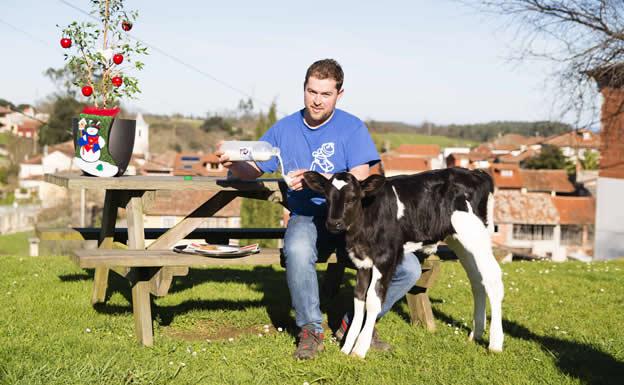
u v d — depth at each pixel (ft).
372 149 15.61
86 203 135.54
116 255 14.30
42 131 273.33
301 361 14.15
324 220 15.80
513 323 18.94
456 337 16.79
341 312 19.58
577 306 21.85
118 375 12.59
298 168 15.79
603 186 94.53
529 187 180.65
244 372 13.38
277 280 24.73
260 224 102.27
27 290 21.06
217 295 21.58
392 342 16.29
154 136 300.20
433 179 15.60
